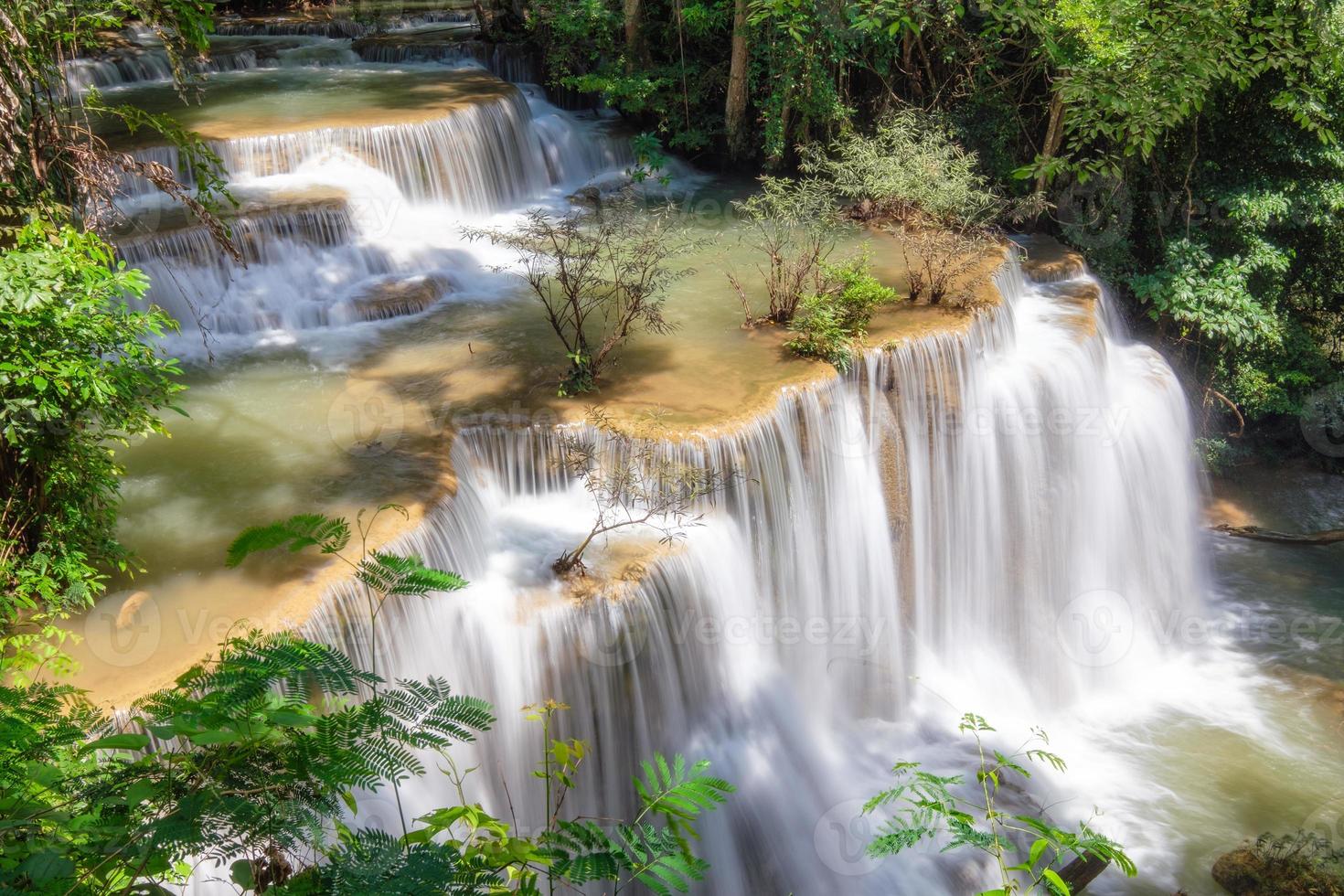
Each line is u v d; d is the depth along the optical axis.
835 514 12.79
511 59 22.55
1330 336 22.09
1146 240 20.34
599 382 12.40
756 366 12.76
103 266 8.22
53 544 8.38
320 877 2.74
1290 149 19.11
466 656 9.58
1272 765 13.16
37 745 3.21
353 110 17.89
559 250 12.55
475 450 11.47
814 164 19.56
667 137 21.22
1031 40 18.69
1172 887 11.33
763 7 18.80
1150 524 16.39
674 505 10.84
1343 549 18.06
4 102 9.43
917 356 13.30
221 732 2.84
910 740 12.83
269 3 27.42
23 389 7.78
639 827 3.22
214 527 9.77
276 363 12.98
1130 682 14.72
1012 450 14.27
